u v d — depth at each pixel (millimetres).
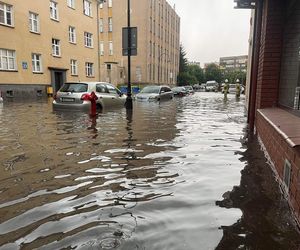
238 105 19047
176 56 73062
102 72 40562
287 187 3295
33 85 23781
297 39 5195
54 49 26609
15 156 5039
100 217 2807
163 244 2338
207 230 2572
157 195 3357
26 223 2695
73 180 3850
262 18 7535
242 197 3307
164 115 11883
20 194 3377
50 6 25609
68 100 11789
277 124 4039
